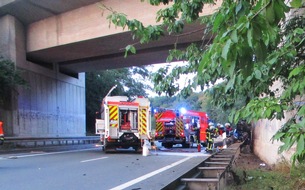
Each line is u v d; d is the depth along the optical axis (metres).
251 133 23.25
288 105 4.35
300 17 5.04
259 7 2.24
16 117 25.66
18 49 25.52
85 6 21.92
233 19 2.79
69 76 33.59
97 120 21.89
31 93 27.39
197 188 6.57
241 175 9.75
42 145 26.83
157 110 28.02
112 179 10.24
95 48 24.28
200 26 17.06
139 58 26.62
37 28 25.14
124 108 21.03
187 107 28.19
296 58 4.01
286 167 10.05
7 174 11.27
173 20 6.23
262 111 3.88
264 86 4.95
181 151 22.94
